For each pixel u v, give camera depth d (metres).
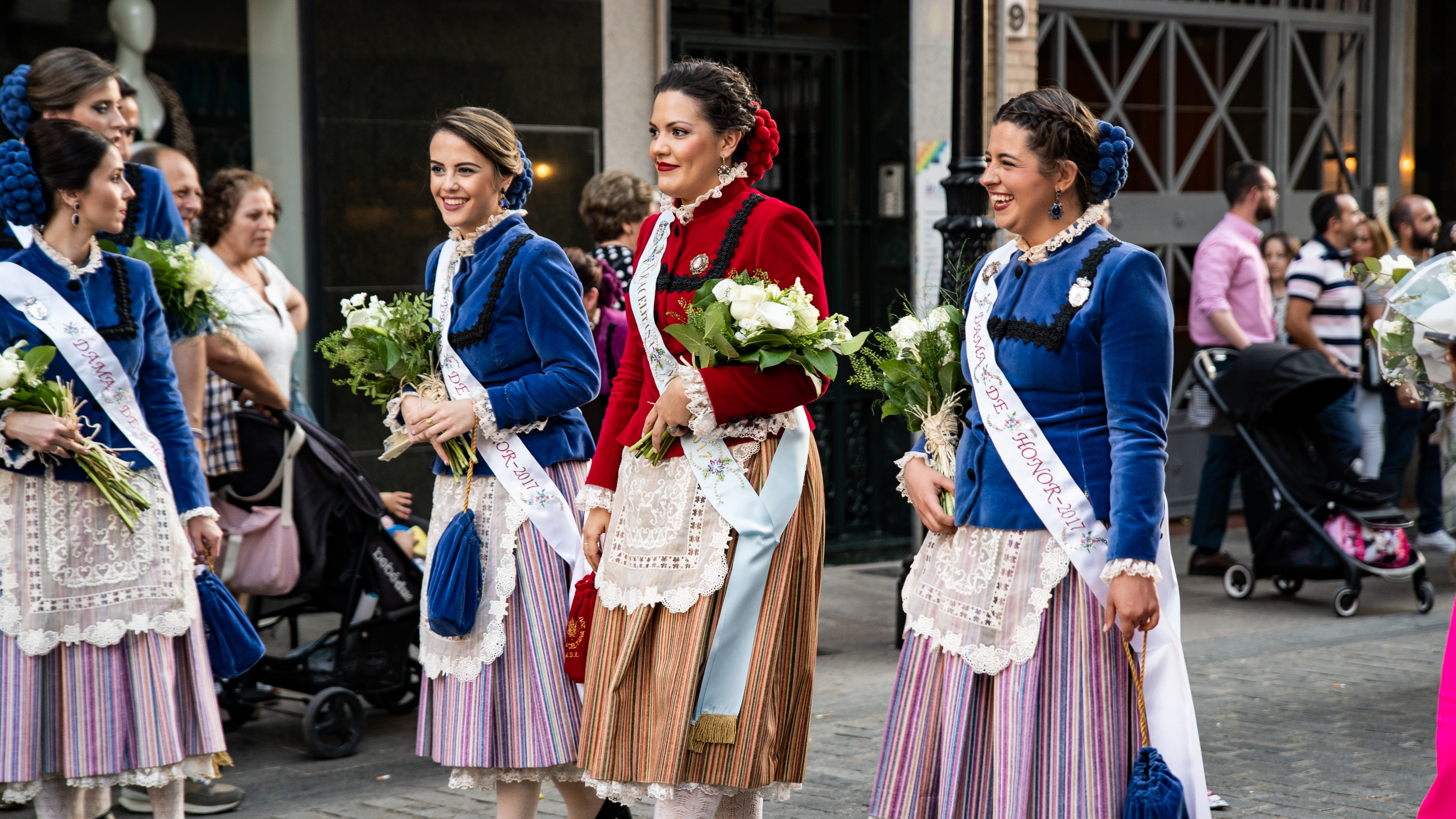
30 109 4.34
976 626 2.93
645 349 3.28
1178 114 10.09
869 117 8.79
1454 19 11.78
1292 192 10.73
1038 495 2.85
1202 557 8.19
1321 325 8.34
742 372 3.06
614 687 3.19
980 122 6.21
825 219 8.77
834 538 8.82
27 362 3.48
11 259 3.63
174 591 3.69
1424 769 4.57
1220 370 7.60
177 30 6.84
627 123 7.87
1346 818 4.11
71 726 3.56
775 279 3.17
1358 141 11.13
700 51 8.25
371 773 4.78
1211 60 10.22
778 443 3.19
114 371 3.64
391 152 7.18
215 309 4.30
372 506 4.99
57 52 4.38
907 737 3.08
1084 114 2.90
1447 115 11.81
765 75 8.50
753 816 3.32
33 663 3.52
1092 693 2.84
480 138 3.59
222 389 4.95
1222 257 8.11
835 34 8.65
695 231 3.25
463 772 3.59
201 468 3.94
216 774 3.85
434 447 3.61
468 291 3.62
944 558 3.06
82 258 3.69
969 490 2.98
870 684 5.81
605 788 3.21
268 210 5.44
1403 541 7.20
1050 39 9.43
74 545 3.55
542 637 3.56
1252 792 4.35
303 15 6.93
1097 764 2.83
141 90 6.77
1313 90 10.84
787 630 3.21
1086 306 2.82
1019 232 2.94
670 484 3.18
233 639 3.91
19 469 3.53
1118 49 9.76
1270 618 7.09
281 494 4.93
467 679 3.55
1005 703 2.89
